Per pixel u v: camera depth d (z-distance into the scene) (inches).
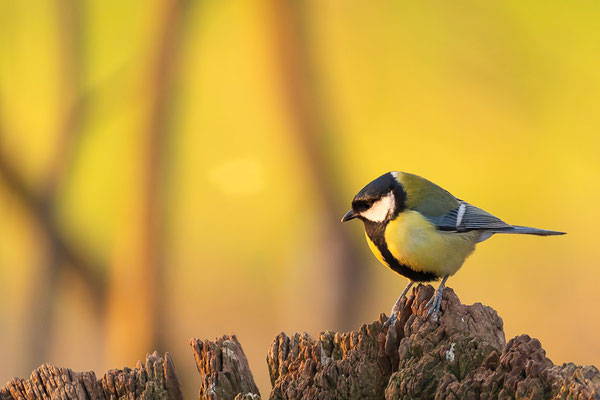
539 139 677.3
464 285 669.3
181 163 576.7
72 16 576.1
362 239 542.9
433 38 658.8
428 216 270.4
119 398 195.5
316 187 562.6
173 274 546.6
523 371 157.6
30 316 542.6
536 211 687.7
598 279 650.8
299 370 189.0
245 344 651.5
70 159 558.9
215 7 642.8
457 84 668.7
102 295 542.3
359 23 647.8
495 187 693.3
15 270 592.7
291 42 560.4
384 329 185.5
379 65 659.4
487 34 657.6
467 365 168.2
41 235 538.3
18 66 607.8
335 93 605.6
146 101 554.3
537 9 647.8
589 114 660.7
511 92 663.1
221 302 673.6
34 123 607.8
